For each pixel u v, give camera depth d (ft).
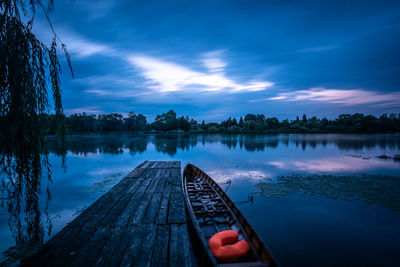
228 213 19.12
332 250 16.53
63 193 29.14
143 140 158.10
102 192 29.55
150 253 11.54
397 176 39.93
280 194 29.45
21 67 11.99
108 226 14.65
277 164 53.31
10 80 11.85
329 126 314.35
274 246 17.10
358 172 43.70
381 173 42.73
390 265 14.73
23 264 10.50
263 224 20.81
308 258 15.58
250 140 154.81
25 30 12.69
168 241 12.82
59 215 21.89
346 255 15.89
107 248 11.97
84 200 26.43
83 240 12.79
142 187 24.86
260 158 64.08
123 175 39.86
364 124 290.35
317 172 43.70
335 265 14.80
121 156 68.64
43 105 13.67
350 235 18.70
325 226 20.36
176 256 11.32
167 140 157.99
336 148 93.91
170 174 32.04
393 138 171.32
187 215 20.77
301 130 321.32
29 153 13.23
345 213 23.22
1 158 11.78
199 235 14.14
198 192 26.45
